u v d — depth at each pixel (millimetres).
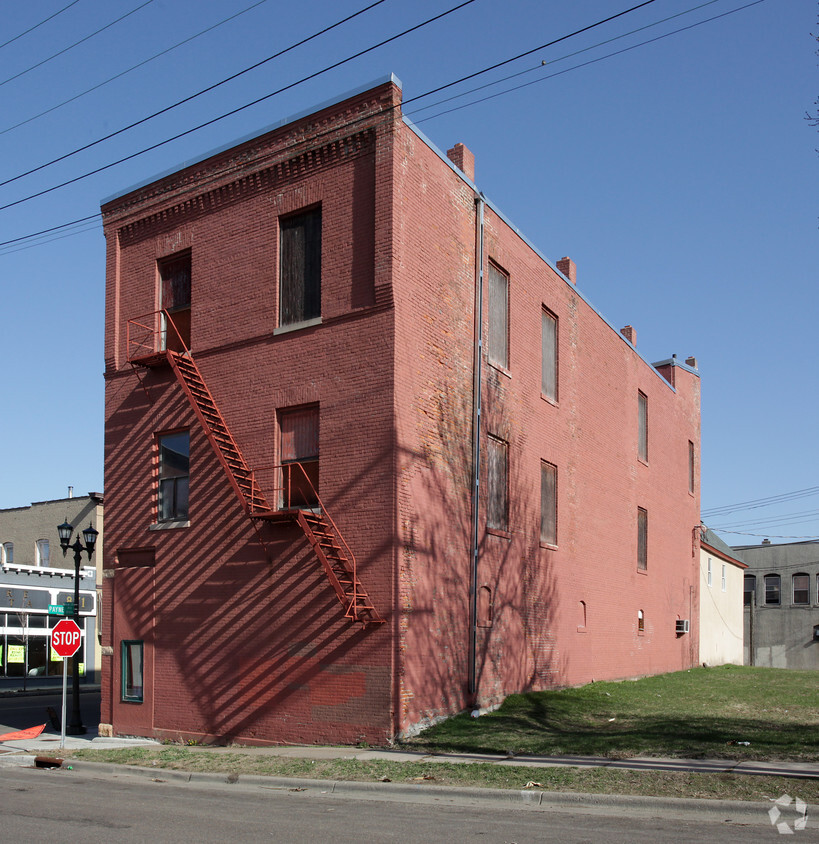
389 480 17016
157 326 21438
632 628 29125
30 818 10812
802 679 28969
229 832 9883
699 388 39188
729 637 43156
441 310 19047
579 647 24844
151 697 19844
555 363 24844
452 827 10109
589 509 26219
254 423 19094
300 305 19000
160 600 20078
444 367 18984
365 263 17938
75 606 23938
